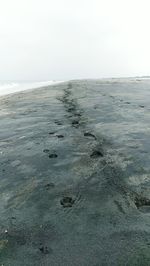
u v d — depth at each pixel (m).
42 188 4.21
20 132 7.01
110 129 6.75
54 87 16.30
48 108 9.80
